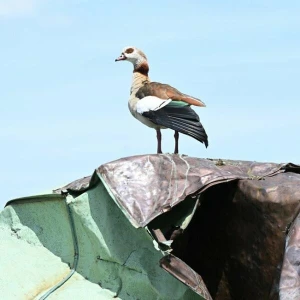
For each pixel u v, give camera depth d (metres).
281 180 12.05
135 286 11.73
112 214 11.98
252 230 11.88
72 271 12.34
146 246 11.69
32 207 13.16
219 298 12.41
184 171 11.80
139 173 11.81
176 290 11.32
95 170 11.93
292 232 11.02
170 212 11.55
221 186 12.22
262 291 11.83
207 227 12.45
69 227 12.60
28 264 12.52
